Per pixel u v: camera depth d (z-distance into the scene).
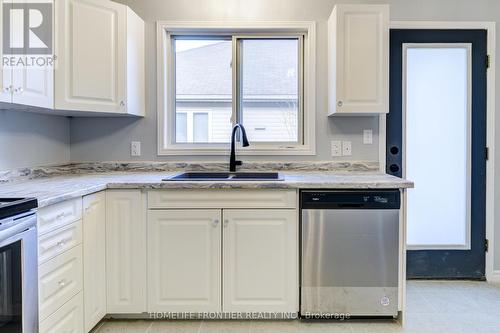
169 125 2.76
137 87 2.54
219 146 2.77
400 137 2.72
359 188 2.00
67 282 1.67
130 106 2.42
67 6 2.09
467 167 2.74
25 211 1.34
